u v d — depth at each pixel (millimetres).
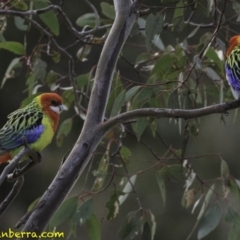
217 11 10547
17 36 18875
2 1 12328
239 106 8438
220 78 11477
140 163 18609
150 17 9383
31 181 19172
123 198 11062
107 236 18625
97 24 12203
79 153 8695
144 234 10617
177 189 19078
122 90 10312
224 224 18047
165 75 11195
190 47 11516
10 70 12141
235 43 10797
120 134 11891
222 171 11008
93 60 18531
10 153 9570
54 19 11797
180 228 18938
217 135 18953
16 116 9867
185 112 8484
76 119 18766
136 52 17688
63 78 12312
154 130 10164
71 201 10688
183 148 9906
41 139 9727
